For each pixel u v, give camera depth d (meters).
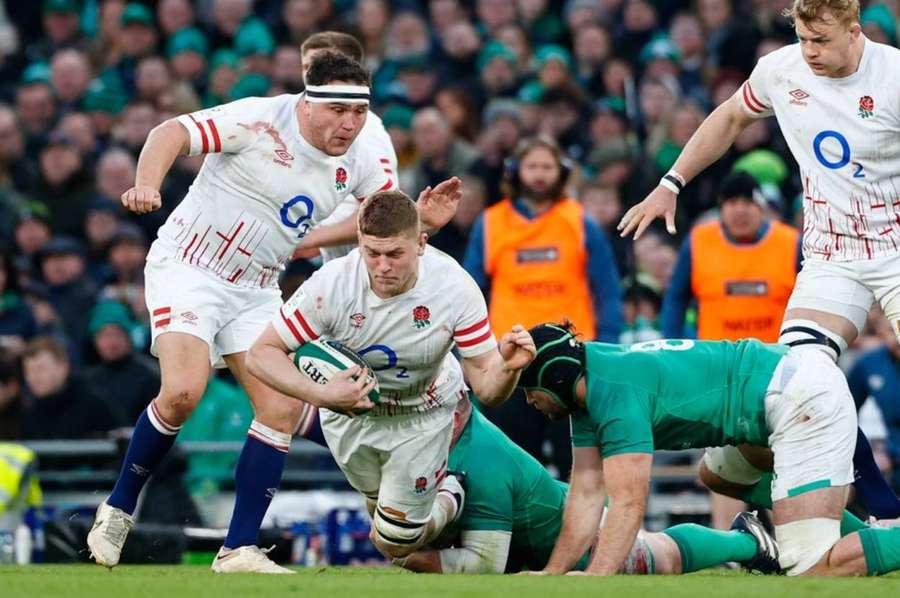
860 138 28.70
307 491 42.56
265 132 27.86
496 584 22.97
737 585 22.62
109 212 53.62
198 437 42.75
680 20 60.56
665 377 25.89
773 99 29.53
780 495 26.22
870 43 28.66
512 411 37.91
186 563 37.91
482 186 49.47
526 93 58.22
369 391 24.88
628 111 51.66
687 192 51.97
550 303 38.84
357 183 28.92
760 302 38.16
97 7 69.62
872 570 25.42
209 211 28.25
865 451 28.78
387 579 24.41
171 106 58.97
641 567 27.81
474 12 67.56
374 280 25.03
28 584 23.27
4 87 64.25
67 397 43.62
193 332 27.91
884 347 41.97
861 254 29.27
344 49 31.39
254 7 66.69
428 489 27.52
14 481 38.53
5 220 54.62
